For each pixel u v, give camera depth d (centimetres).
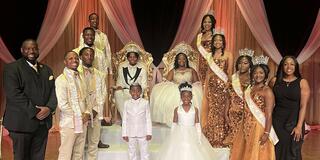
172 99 602
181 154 515
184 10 856
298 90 440
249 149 472
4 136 791
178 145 519
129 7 849
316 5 887
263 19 876
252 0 870
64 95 479
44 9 835
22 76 430
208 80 575
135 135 525
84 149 546
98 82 529
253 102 471
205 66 588
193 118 527
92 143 532
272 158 457
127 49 650
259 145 465
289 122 448
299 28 893
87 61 519
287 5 888
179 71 630
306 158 640
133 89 528
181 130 525
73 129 484
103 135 589
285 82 449
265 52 897
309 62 923
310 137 823
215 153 547
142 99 532
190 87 531
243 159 482
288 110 447
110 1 841
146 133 527
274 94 457
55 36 834
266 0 885
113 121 640
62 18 834
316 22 886
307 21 891
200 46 590
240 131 489
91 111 516
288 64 444
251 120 473
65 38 859
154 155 553
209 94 575
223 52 577
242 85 514
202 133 563
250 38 895
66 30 858
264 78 468
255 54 897
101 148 566
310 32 894
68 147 488
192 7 854
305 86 441
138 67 627
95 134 532
